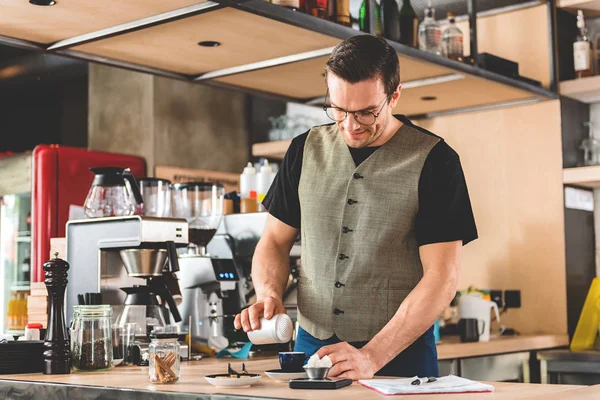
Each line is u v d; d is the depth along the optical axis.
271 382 1.91
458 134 4.59
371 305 2.13
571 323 4.21
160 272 2.71
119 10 2.66
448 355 3.48
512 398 1.55
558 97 4.26
